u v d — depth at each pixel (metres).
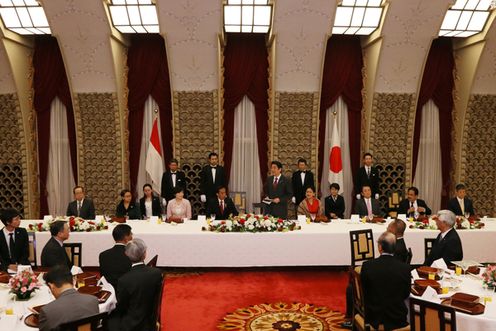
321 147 12.62
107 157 12.25
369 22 11.06
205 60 11.45
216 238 8.19
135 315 4.55
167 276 8.33
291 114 12.16
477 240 8.51
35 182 12.44
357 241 7.06
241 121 12.66
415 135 12.69
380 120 12.25
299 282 8.05
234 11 10.88
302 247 8.23
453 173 12.74
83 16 10.52
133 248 4.68
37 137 12.44
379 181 12.42
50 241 5.90
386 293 4.79
